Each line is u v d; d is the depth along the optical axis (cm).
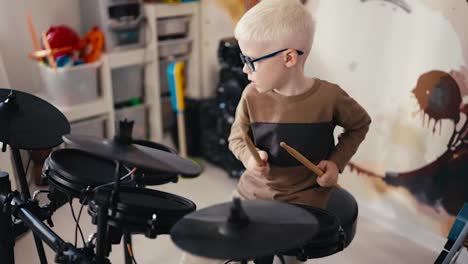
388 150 205
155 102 282
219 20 274
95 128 256
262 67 125
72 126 245
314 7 217
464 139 179
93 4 256
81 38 271
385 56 197
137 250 195
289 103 128
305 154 130
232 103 243
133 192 128
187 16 283
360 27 202
